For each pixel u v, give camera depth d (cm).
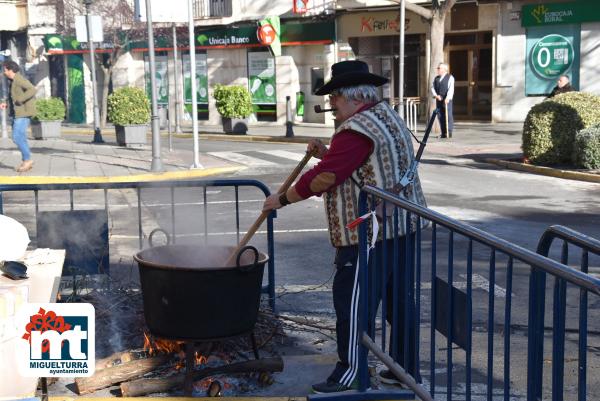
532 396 311
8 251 443
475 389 463
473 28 2545
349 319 430
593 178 1377
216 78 3120
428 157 1750
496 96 2533
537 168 1505
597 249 288
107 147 2131
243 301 420
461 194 1259
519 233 943
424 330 577
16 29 3750
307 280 730
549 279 714
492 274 322
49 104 2498
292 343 532
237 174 1571
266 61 2966
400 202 379
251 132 2605
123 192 1337
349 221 420
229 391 442
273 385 453
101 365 463
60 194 1321
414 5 2252
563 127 1516
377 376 467
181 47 3161
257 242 898
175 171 1555
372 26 2684
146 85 3356
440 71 2123
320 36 2783
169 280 410
